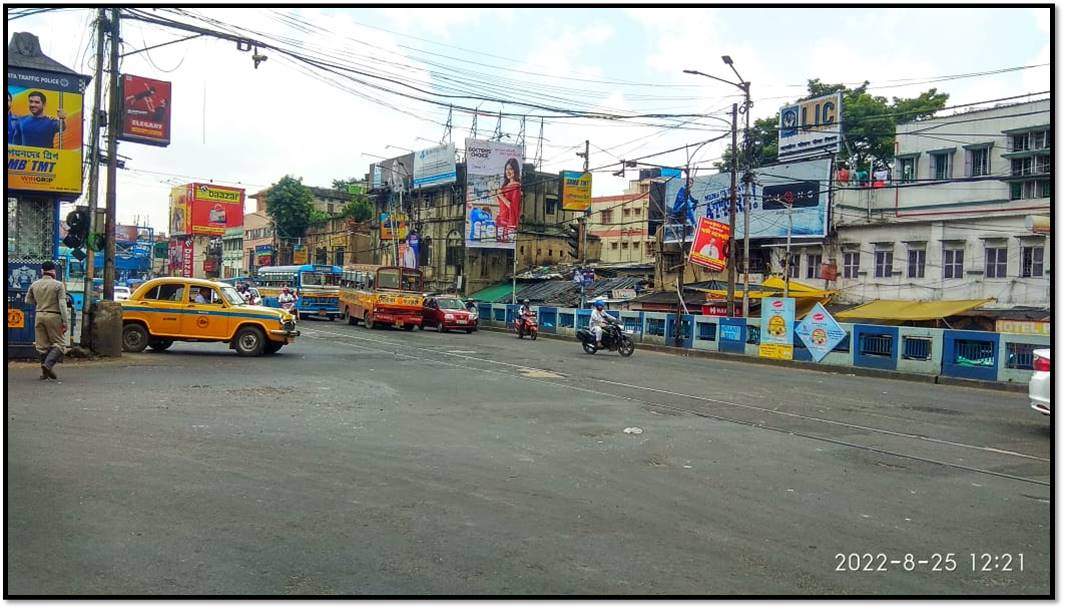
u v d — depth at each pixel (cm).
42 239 1550
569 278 4453
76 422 898
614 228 5109
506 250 4947
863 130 3781
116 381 1279
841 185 3234
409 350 2205
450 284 4897
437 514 584
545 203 5097
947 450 893
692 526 567
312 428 922
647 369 1844
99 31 1633
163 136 1770
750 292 3116
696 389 1451
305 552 496
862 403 1325
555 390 1358
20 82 1494
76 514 559
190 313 1816
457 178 4853
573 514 591
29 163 1502
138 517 557
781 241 3338
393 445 836
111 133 1656
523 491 656
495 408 1124
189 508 582
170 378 1350
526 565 480
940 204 2884
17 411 955
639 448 854
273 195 6462
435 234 5062
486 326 3975
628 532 550
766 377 1775
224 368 1547
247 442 827
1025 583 469
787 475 736
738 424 1036
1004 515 613
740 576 471
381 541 520
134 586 436
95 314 1598
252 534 529
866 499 653
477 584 449
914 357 1927
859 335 2067
